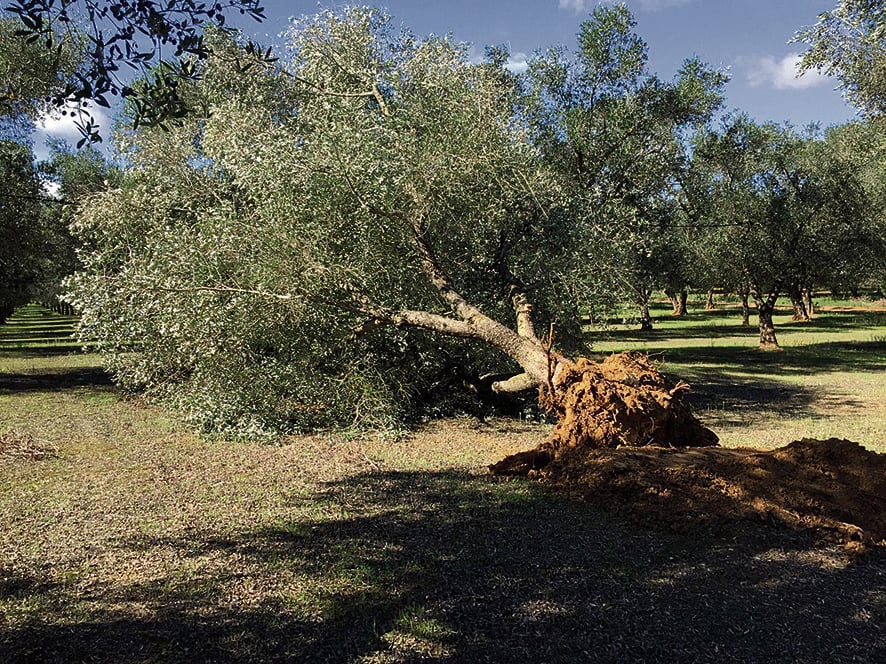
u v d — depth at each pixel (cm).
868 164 2008
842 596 375
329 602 361
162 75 368
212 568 407
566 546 447
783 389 1323
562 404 661
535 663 302
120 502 546
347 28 978
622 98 1503
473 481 610
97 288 809
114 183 1642
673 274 1964
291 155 771
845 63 1004
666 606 360
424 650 312
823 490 516
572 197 1008
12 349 2323
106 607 356
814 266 2064
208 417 810
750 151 2064
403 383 898
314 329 834
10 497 560
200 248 792
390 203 788
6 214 1573
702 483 529
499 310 909
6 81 1191
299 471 649
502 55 1398
